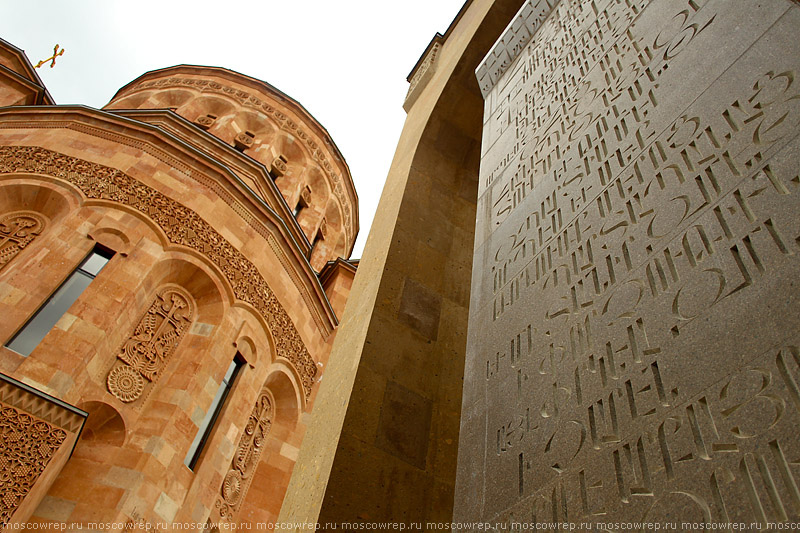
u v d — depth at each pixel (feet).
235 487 42.39
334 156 81.05
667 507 8.43
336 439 18.28
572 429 10.69
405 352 21.71
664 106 13.47
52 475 30.89
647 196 12.32
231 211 50.70
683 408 9.09
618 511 9.04
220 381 42.09
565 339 12.16
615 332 11.07
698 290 10.00
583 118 16.53
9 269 39.14
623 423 9.86
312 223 73.77
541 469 10.82
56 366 34.68
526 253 15.34
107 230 43.24
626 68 15.89
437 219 28.25
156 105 74.38
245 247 49.85
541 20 24.67
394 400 20.04
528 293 14.24
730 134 11.22
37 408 30.96
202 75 78.38
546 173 16.72
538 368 12.44
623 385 10.28
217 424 41.04
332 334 57.72
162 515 34.27
